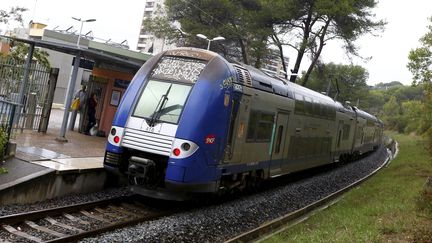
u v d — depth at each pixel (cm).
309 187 1867
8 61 1567
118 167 1108
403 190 1720
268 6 3173
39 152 1262
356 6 3175
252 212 1268
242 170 1289
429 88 2117
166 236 918
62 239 784
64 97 3297
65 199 1097
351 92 5881
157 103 1106
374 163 3559
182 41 3650
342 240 920
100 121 1855
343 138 2627
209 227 1046
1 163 1066
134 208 1100
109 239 841
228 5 3275
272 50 3450
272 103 1409
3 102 1126
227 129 1143
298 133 1722
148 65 1188
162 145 1062
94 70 1820
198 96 1090
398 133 9156
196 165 1062
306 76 3500
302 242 902
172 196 1097
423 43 2156
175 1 3500
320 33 3309
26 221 868
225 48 3750
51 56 3319
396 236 1005
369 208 1312
